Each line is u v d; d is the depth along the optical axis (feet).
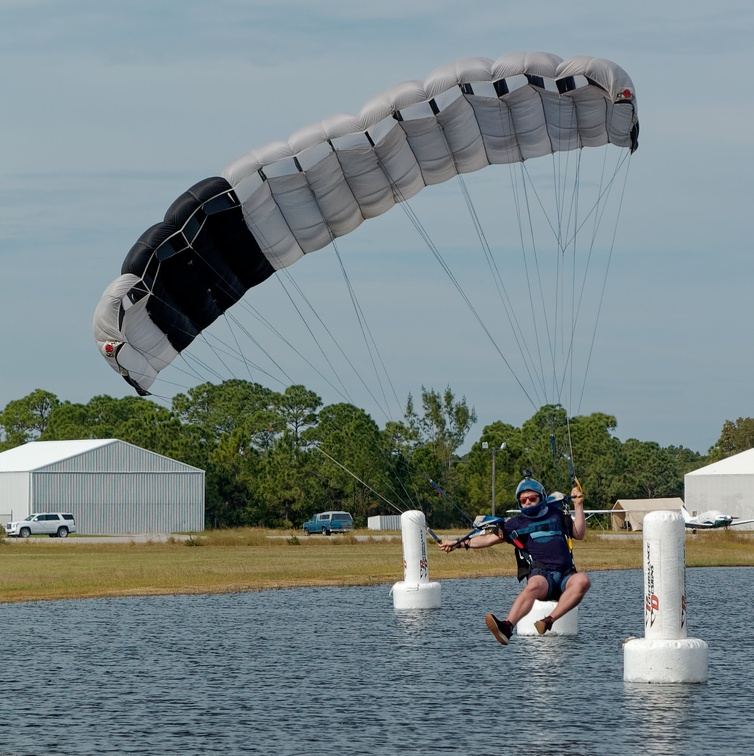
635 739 142.51
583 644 226.58
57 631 249.55
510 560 498.69
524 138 274.57
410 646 223.71
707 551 625.00
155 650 219.82
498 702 165.89
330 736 145.38
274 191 272.72
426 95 264.52
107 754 137.18
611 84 257.75
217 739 144.15
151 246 264.11
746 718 153.79
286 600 320.50
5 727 151.33
